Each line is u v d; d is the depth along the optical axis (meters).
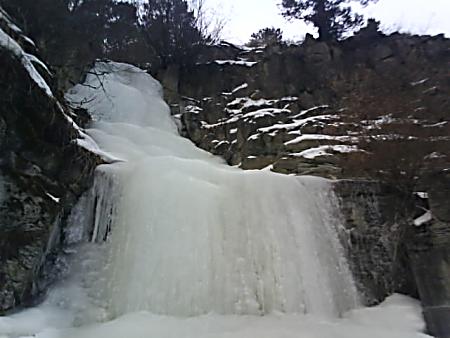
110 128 11.95
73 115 9.67
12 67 5.48
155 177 7.96
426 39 13.42
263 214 7.84
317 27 15.80
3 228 5.84
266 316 6.48
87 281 6.79
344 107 11.77
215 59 16.25
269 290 6.95
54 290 6.55
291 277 7.15
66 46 11.12
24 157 6.09
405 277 7.65
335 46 14.04
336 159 9.95
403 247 7.68
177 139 12.99
